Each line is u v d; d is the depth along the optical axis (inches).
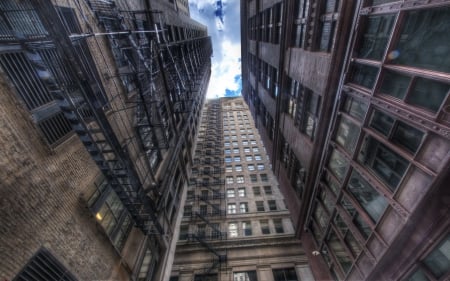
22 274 199.2
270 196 1316.4
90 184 306.3
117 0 410.9
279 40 727.7
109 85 371.6
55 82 230.8
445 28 199.9
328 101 427.8
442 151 208.5
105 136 288.2
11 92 208.7
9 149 199.9
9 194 195.2
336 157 451.8
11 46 208.1
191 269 984.9
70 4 292.7
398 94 265.4
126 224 405.1
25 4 217.6
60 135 265.9
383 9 267.3
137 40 484.1
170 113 684.1
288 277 940.6
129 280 374.0
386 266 322.7
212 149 1752.0
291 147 719.1
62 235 244.4
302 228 744.3
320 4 427.2
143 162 490.0
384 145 302.4
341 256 491.8
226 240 1074.7
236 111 2460.6
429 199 226.8
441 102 209.9
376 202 335.9
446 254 235.1
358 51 335.9
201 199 1277.1
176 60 772.6
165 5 695.1
